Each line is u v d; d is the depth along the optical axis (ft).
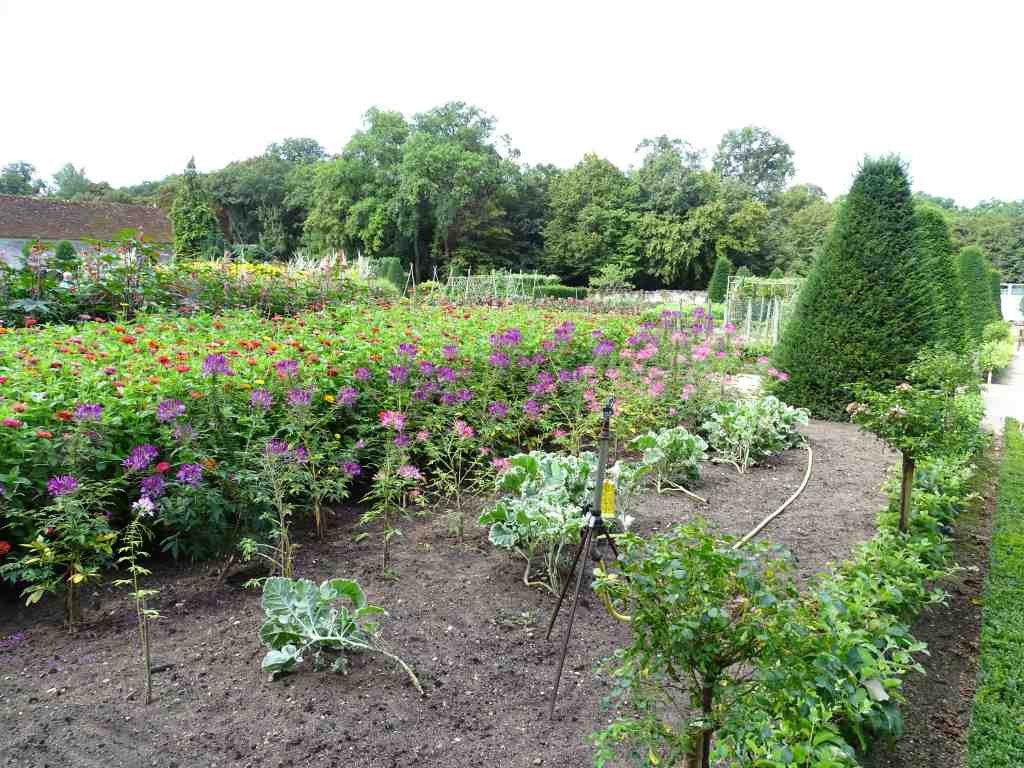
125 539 9.44
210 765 6.97
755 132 164.45
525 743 7.54
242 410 12.71
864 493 16.76
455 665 8.91
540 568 11.78
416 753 7.29
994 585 12.37
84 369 13.10
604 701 6.39
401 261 119.14
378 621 9.86
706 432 21.04
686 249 115.96
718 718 5.70
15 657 8.75
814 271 28.17
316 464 13.08
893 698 7.82
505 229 122.93
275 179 146.20
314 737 7.43
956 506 16.62
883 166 26.35
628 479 12.85
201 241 131.75
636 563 5.76
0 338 16.48
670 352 22.47
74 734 7.32
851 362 26.30
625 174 135.74
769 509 15.43
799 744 6.38
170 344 17.20
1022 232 140.97
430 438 14.88
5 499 9.80
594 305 52.70
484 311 31.37
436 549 12.48
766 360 24.84
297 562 11.74
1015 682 9.24
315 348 17.12
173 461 11.38
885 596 9.52
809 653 5.63
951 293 41.52
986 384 39.93
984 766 7.58
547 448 19.20
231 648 9.09
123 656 8.84
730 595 5.59
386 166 118.21
